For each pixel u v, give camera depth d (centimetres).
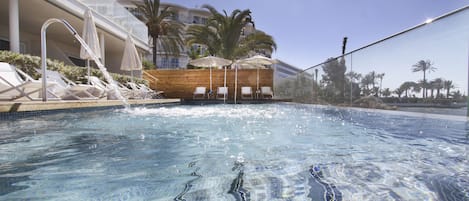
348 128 275
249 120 344
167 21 1683
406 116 350
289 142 198
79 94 559
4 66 407
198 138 209
